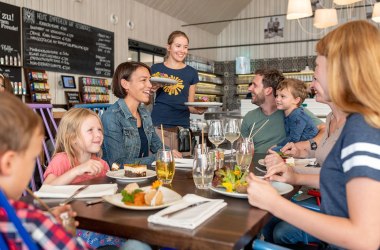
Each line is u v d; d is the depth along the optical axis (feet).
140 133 8.06
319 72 3.72
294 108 9.02
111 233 3.32
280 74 9.47
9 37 17.06
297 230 5.59
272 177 4.91
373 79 3.07
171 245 3.01
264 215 3.50
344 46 3.22
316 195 5.53
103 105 9.26
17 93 17.31
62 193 4.20
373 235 2.79
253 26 36.04
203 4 31.04
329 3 32.22
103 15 22.62
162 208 3.71
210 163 4.62
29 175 2.56
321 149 6.22
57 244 2.41
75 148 6.05
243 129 9.86
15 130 2.38
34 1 18.25
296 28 34.22
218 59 37.88
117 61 23.86
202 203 3.79
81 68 21.02
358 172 2.86
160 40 28.35
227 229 3.10
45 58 18.83
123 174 5.44
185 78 11.91
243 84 36.83
